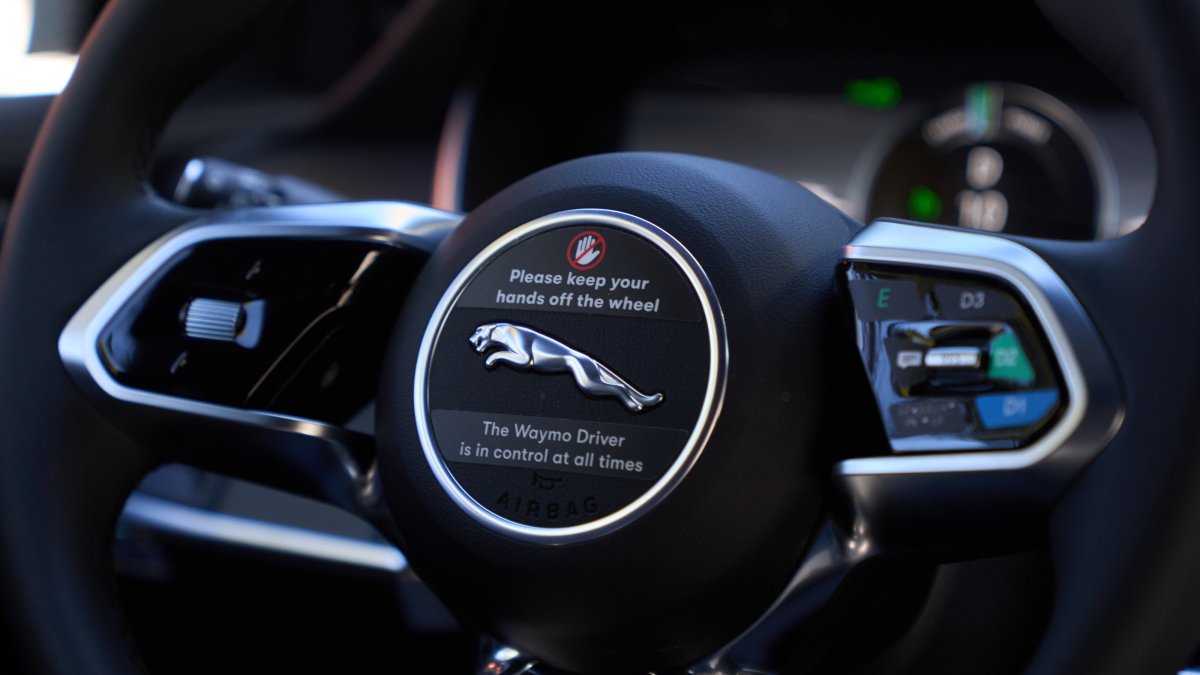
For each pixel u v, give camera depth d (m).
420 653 1.01
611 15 1.79
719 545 0.53
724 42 1.88
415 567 0.61
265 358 0.67
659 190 0.57
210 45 0.71
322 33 2.88
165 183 2.03
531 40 1.76
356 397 0.72
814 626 0.55
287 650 1.06
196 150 2.16
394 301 0.68
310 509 1.03
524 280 0.57
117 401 0.66
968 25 1.84
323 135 2.17
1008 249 0.53
